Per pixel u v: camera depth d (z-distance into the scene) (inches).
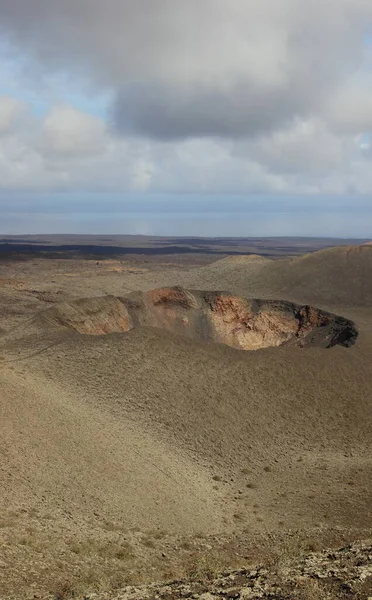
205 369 1904.5
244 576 707.4
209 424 1663.4
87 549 835.4
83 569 757.9
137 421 1582.2
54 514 948.6
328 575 665.0
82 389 1678.2
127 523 1012.5
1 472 1047.0
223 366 1942.7
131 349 1910.7
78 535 887.7
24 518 892.0
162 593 642.2
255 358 2023.9
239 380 1898.4
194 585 679.1
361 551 832.3
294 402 1868.8
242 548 996.6
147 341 1966.0
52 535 855.1
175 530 1045.8
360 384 2014.0
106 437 1403.8
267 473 1494.8
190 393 1772.9
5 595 621.6
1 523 843.4
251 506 1274.6
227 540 1040.8
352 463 1581.0
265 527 1147.3
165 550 928.9
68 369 1775.3
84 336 2010.3
